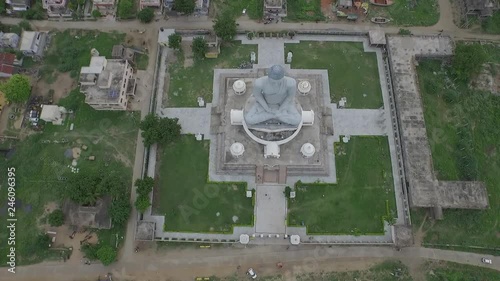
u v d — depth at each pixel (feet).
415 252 214.07
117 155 232.53
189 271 213.05
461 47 238.68
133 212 221.46
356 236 216.95
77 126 237.86
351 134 234.58
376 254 214.28
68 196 220.64
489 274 210.18
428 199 215.51
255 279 210.79
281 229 218.18
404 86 236.02
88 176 220.43
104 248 207.10
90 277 212.64
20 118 239.09
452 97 236.02
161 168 230.07
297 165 223.51
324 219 219.61
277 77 179.83
